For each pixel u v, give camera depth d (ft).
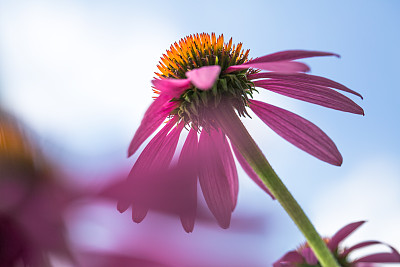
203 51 1.05
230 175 1.10
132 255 0.20
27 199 0.25
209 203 1.06
